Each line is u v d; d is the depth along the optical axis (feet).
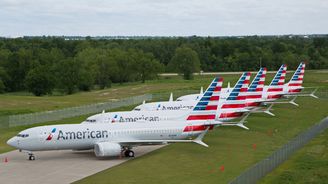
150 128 278.26
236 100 337.31
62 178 219.82
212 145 292.61
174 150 279.69
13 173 230.68
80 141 263.90
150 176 219.82
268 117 411.95
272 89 461.78
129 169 234.79
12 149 291.17
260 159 254.88
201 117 291.99
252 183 198.59
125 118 322.34
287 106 487.20
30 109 473.26
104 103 495.82
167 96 596.29
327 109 469.98
